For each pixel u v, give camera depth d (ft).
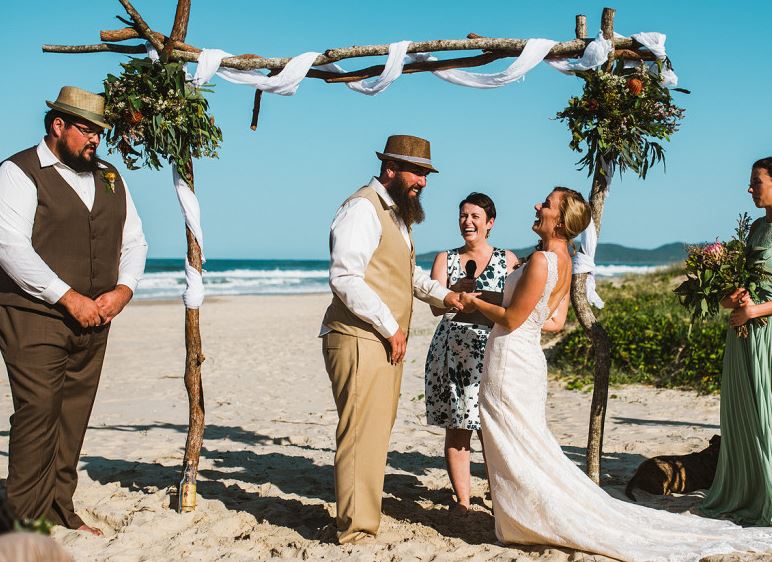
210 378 38.29
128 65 14.69
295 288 166.71
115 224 14.92
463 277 16.51
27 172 13.78
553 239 14.35
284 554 13.58
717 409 27.45
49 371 14.03
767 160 14.85
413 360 43.57
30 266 13.50
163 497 16.62
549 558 13.01
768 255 14.96
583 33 16.65
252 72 16.69
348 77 16.84
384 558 13.19
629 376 33.50
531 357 13.88
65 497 14.89
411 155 14.34
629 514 13.84
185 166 15.66
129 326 66.69
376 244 14.33
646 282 67.26
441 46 16.39
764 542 12.98
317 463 20.56
